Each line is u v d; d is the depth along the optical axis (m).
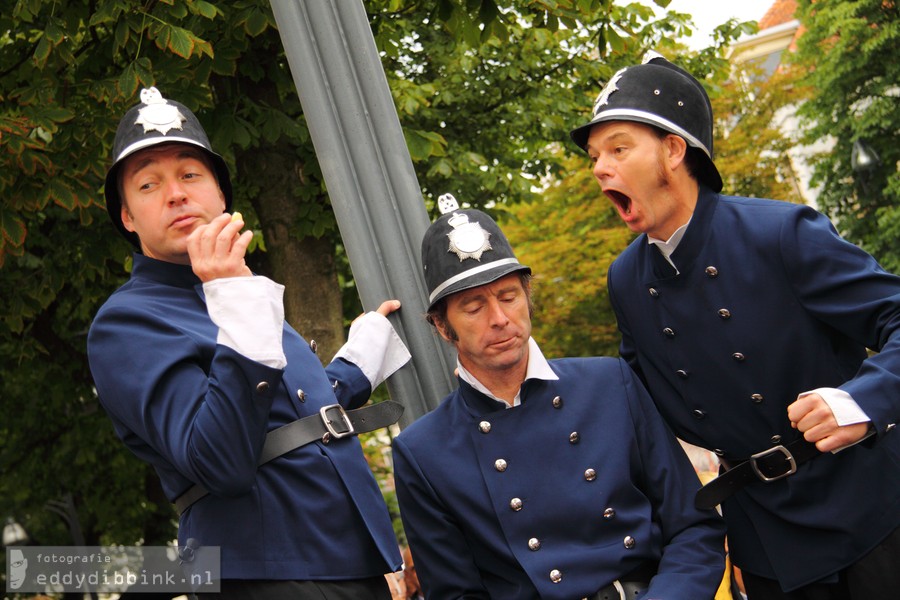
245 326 2.26
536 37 9.83
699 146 2.63
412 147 6.56
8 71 6.54
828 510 2.61
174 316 2.47
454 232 2.62
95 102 5.92
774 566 2.71
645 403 2.72
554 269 20.78
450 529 2.65
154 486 12.15
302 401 2.50
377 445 11.79
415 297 3.04
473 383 2.69
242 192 7.04
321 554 2.39
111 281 8.27
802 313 2.61
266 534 2.36
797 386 2.64
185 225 2.50
